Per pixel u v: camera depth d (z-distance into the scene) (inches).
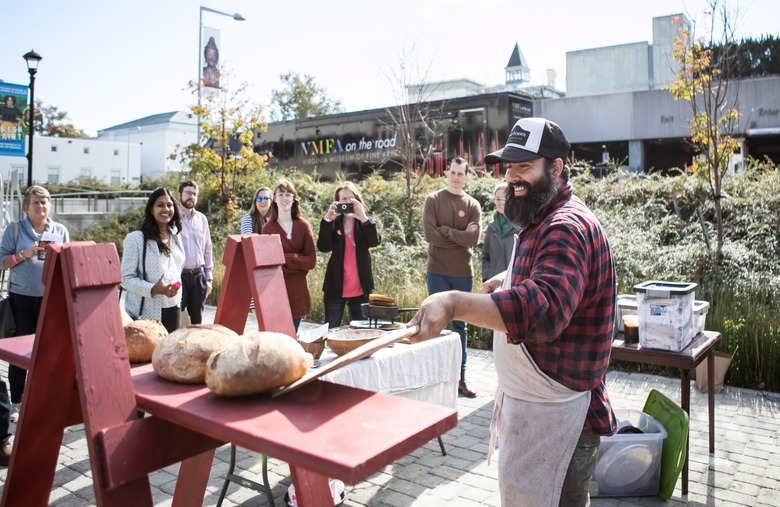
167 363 62.2
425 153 585.6
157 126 3189.0
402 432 47.6
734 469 153.5
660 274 325.4
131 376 60.2
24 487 68.9
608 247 77.9
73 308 56.7
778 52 661.9
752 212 401.1
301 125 693.9
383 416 50.8
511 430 82.0
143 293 173.8
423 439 48.3
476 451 166.2
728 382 223.9
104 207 1021.2
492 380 234.2
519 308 64.1
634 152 695.7
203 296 236.1
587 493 84.4
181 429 59.6
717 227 375.9
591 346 78.2
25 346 77.7
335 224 215.3
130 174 2696.9
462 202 218.8
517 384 81.3
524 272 76.7
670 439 136.6
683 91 382.3
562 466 79.8
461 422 188.9
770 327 223.6
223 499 135.9
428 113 574.2
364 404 53.4
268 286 79.0
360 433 47.3
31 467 69.0
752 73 669.3
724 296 269.0
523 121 81.3
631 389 219.6
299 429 48.3
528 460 80.6
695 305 159.5
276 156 718.5
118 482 55.0
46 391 68.1
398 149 591.8
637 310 154.3
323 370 52.7
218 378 55.0
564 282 67.4
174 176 948.6
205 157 655.8
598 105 708.7
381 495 141.0
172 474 154.1
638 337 149.5
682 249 358.9
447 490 143.6
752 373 221.5
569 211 76.0
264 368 55.0
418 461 159.8
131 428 56.2
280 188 213.5
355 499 139.0
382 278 375.9
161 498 140.8
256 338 57.2
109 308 58.9
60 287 65.4
